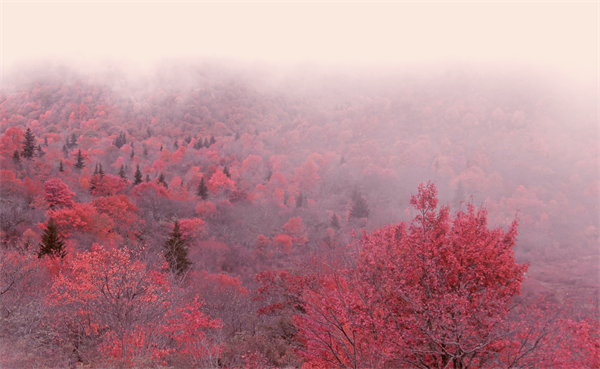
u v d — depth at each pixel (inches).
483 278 399.9
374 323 369.4
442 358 389.7
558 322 329.7
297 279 523.8
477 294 389.1
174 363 536.7
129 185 4658.0
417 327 374.3
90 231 2324.1
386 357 363.9
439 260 418.9
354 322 370.3
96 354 530.9
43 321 570.9
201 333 587.5
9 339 499.8
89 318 581.9
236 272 2511.1
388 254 418.9
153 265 617.6
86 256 526.9
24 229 2235.5
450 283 406.9
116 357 483.8
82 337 589.6
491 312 365.7
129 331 500.7
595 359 307.4
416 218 446.6
